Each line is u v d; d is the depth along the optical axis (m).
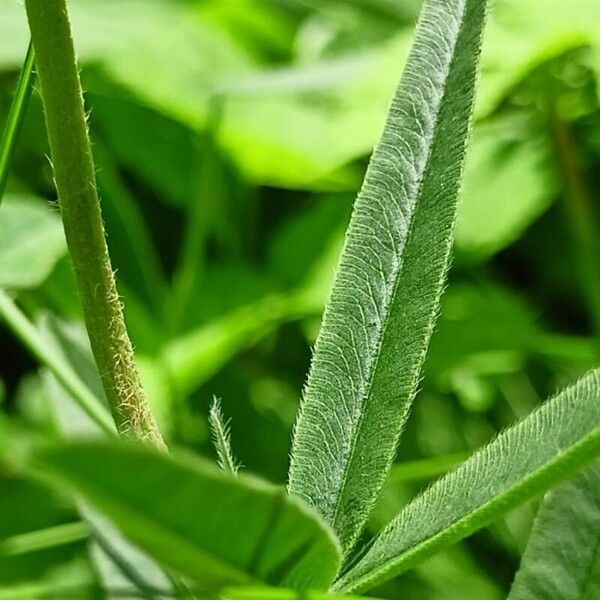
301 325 0.38
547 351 0.35
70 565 0.29
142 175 0.41
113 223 0.35
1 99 0.39
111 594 0.16
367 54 0.38
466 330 0.35
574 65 0.33
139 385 0.15
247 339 0.36
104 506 0.11
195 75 0.41
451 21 0.16
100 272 0.15
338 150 0.36
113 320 0.15
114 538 0.17
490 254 0.36
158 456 0.11
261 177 0.40
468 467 0.14
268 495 0.12
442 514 0.14
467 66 0.16
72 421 0.20
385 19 0.43
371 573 0.14
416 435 0.35
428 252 0.15
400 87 0.16
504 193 0.37
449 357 0.35
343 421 0.15
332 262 0.37
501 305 0.36
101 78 0.40
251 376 0.37
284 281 0.37
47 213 0.26
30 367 0.38
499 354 0.36
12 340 0.38
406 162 0.16
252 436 0.35
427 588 0.31
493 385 0.37
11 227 0.25
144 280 0.35
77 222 0.15
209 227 0.40
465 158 0.15
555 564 0.16
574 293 0.40
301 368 0.37
